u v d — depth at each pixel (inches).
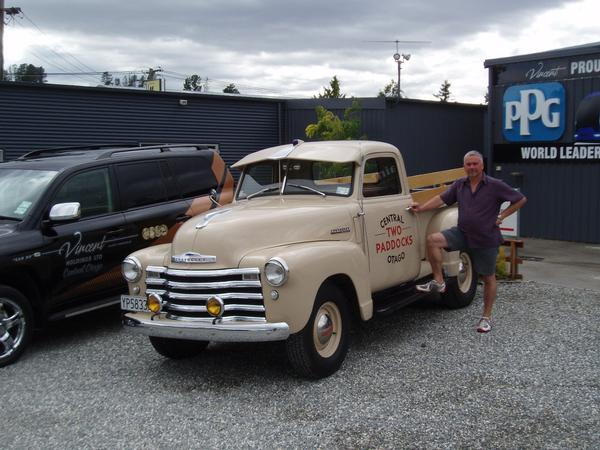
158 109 689.0
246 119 766.5
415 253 268.5
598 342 243.4
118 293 279.3
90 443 169.6
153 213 291.9
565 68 526.9
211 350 249.0
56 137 619.8
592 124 514.0
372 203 244.2
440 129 803.4
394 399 190.9
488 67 572.1
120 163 289.1
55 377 222.5
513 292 335.6
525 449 157.8
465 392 194.9
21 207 256.4
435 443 162.2
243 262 196.9
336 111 767.1
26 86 595.8
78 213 249.6
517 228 370.6
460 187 259.6
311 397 195.0
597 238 519.2
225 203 327.6
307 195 245.8
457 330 263.7
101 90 642.2
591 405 183.2
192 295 200.2
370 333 263.3
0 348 234.8
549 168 542.9
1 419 187.0
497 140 573.0
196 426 177.8
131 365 233.6
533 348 237.0
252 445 164.9
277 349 247.0
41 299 251.3
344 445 162.9
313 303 198.8
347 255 215.9
